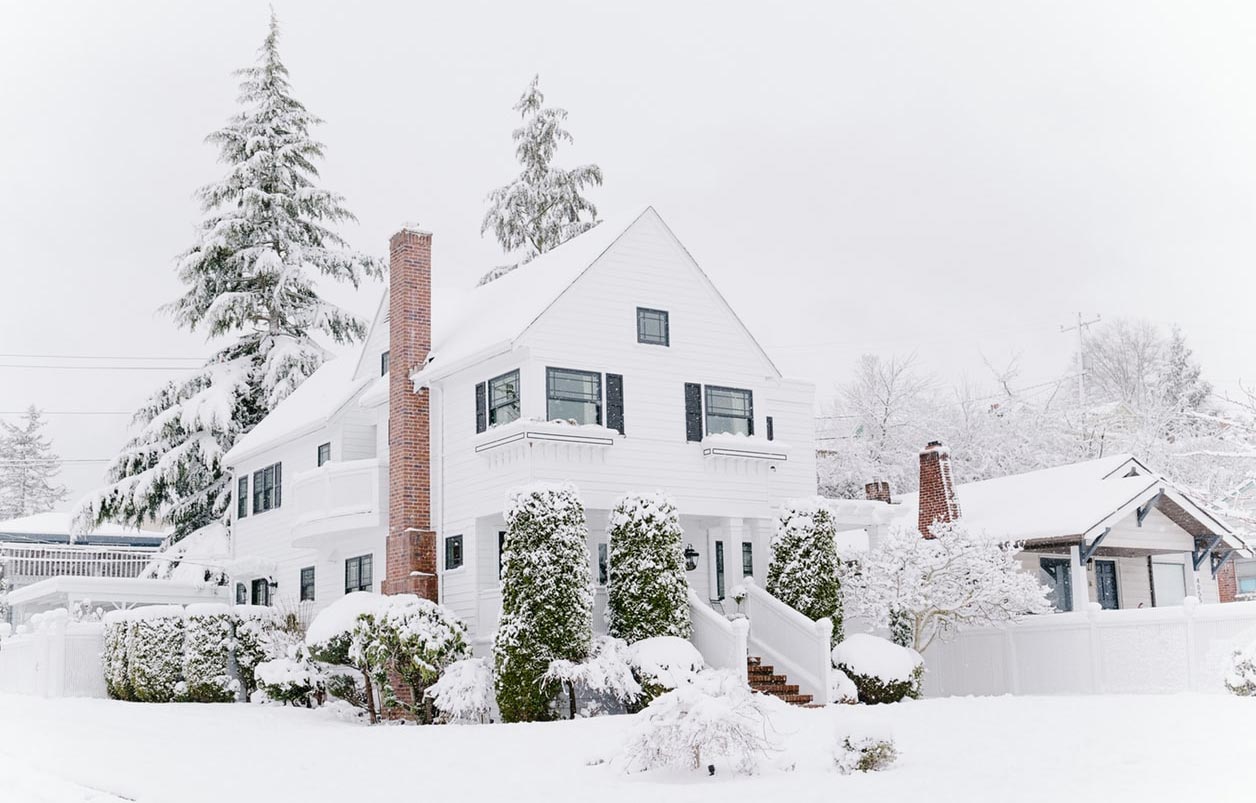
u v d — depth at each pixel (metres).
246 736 19.50
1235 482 42.81
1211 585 33.06
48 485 92.94
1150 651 24.62
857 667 25.16
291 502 36.44
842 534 39.09
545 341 26.62
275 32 48.62
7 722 20.88
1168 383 63.44
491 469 26.84
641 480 27.34
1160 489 30.08
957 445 52.12
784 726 17.67
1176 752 13.36
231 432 44.06
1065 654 26.38
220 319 44.91
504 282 32.78
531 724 20.41
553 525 23.52
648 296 28.55
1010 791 11.24
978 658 28.70
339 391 36.09
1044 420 51.62
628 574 24.52
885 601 26.44
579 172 51.59
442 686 23.45
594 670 22.38
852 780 12.52
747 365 29.95
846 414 56.66
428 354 29.78
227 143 47.91
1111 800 10.62
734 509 28.73
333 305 47.00
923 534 32.31
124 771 14.66
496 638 23.39
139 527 45.16
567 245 31.77
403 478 28.75
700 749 13.56
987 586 25.94
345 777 14.09
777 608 26.12
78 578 36.16
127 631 28.83
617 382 27.56
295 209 47.34
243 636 29.05
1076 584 29.34
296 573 35.62
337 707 25.52
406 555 28.17
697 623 24.94
